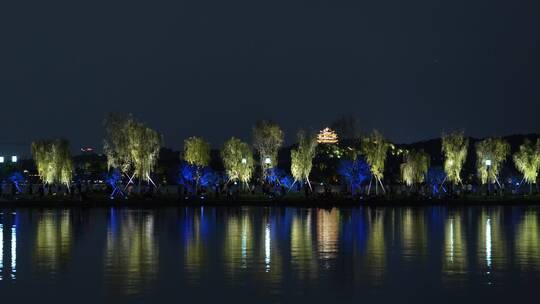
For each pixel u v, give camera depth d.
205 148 105.12
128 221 55.28
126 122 96.19
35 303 22.19
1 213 66.69
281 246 36.88
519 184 118.75
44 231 45.75
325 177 129.75
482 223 53.62
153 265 29.80
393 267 29.28
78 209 74.94
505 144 110.88
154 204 80.69
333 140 151.25
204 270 28.38
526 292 23.86
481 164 110.62
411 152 109.75
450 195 91.56
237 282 25.66
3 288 24.55
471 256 32.78
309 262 30.70
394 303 22.23
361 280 26.11
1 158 106.56
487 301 22.52
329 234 43.50
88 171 130.50
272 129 105.94
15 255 33.00
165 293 23.64
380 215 64.56
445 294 23.56
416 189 100.12
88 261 30.98
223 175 112.69
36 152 98.94
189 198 83.88
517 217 61.56
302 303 22.19
